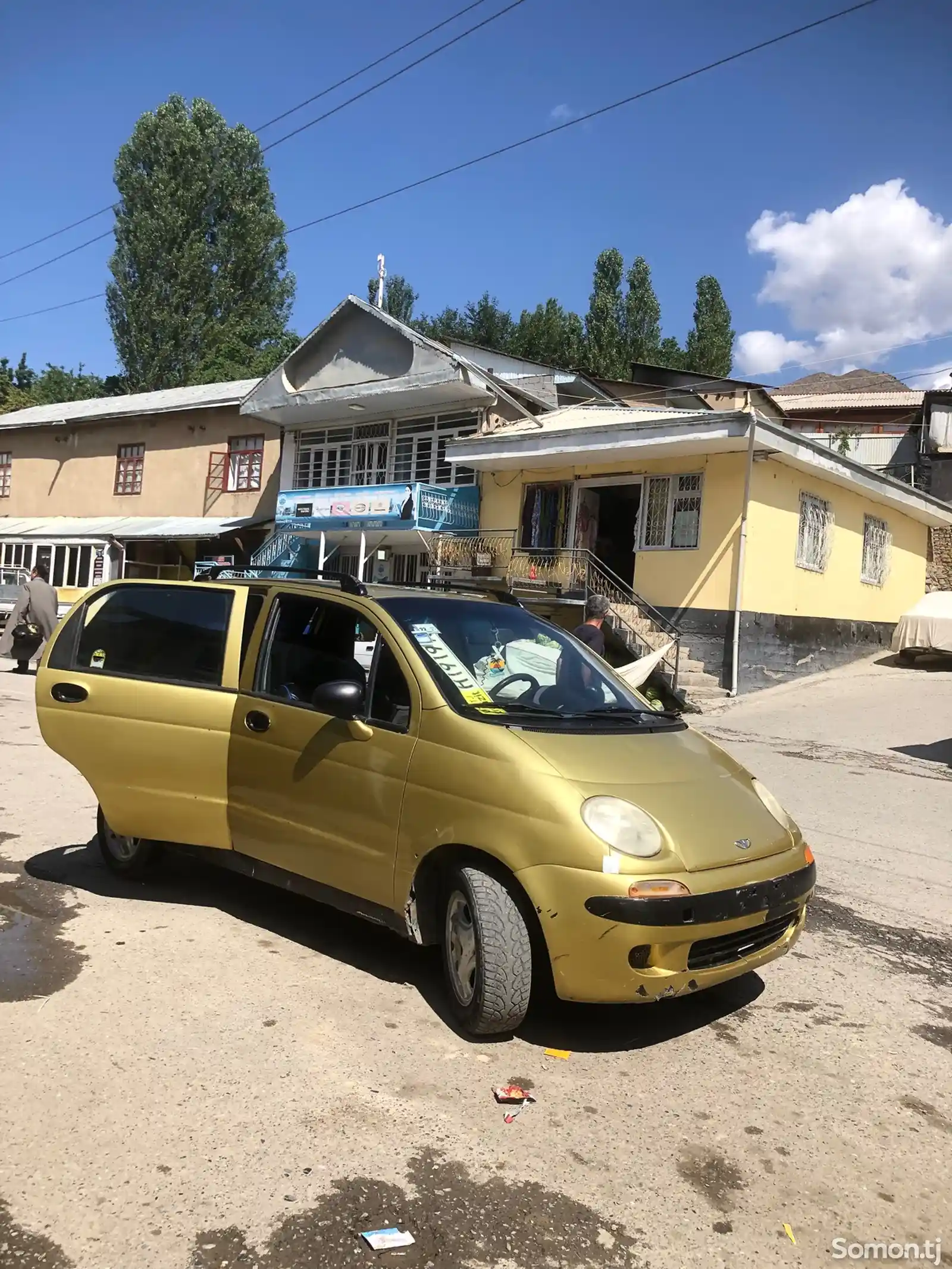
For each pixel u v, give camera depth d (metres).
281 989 3.71
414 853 3.53
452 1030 3.45
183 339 37.50
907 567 19.83
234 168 38.34
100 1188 2.44
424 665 3.84
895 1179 2.72
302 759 4.00
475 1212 2.44
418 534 18.69
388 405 19.69
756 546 14.34
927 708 12.66
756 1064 3.36
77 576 24.81
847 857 6.23
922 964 4.49
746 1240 2.41
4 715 10.23
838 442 24.70
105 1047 3.17
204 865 5.35
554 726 3.67
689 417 13.56
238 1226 2.33
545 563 16.23
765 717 12.28
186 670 4.55
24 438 28.94
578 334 45.91
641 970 3.12
